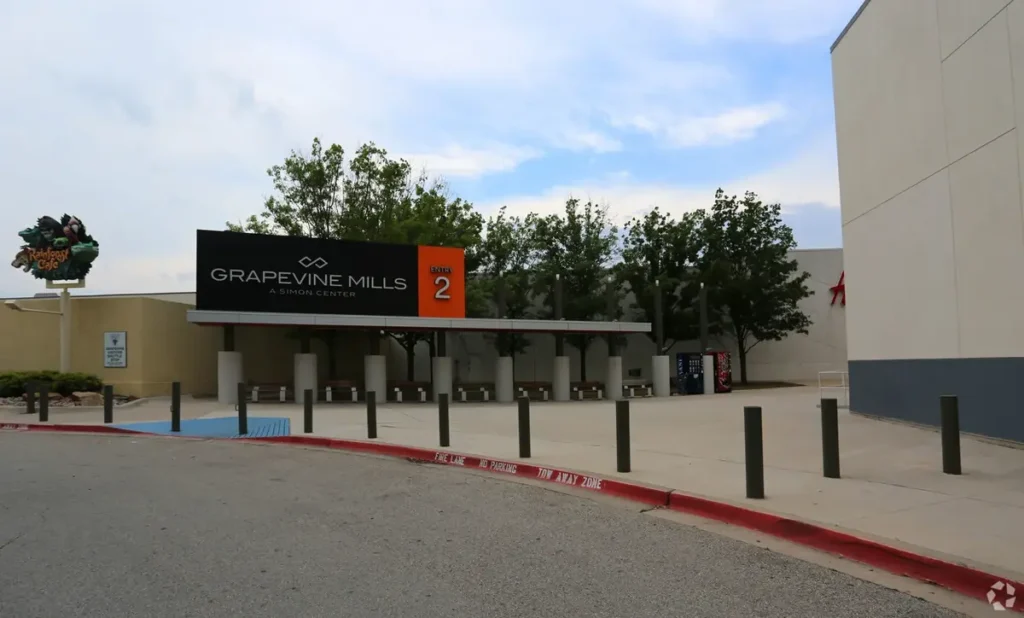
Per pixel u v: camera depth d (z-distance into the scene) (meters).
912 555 5.86
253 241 25.62
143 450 13.62
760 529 7.27
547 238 41.81
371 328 27.48
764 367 47.81
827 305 48.47
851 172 17.95
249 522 7.69
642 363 45.03
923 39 14.49
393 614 4.98
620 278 41.62
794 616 4.96
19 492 9.40
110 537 7.07
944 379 13.96
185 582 5.67
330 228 34.78
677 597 5.33
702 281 41.44
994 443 12.16
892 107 15.84
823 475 9.41
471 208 36.97
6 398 22.09
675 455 11.55
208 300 24.78
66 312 24.59
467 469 11.24
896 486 8.70
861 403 17.58
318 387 27.86
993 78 12.26
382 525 7.55
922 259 14.71
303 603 5.20
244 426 15.75
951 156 13.58
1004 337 12.06
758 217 42.59
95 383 23.75
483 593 5.41
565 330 30.17
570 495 9.15
